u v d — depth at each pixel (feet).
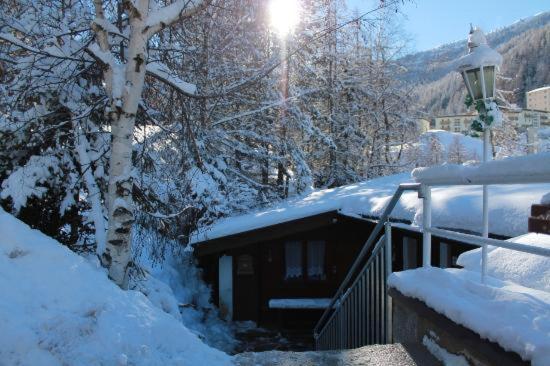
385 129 77.20
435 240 23.02
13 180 19.21
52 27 21.65
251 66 36.73
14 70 21.30
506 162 7.47
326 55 61.93
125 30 22.04
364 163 73.56
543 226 11.15
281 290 36.47
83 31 21.42
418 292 10.00
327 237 36.78
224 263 36.35
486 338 7.36
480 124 13.79
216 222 37.47
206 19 25.86
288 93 51.55
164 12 17.78
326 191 48.47
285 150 52.21
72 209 21.85
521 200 14.80
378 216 25.08
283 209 37.58
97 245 18.53
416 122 78.33
